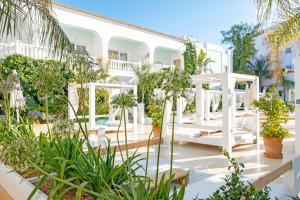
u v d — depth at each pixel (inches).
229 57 990.4
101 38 585.0
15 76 174.9
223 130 239.5
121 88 403.2
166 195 73.7
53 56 161.9
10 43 440.8
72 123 124.3
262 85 1033.5
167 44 744.3
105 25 591.2
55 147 111.0
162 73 81.0
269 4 150.3
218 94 431.5
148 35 694.5
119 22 614.2
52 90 136.3
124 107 102.5
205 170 187.5
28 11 152.9
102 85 352.2
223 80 236.5
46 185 101.6
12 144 100.3
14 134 148.7
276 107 223.6
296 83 166.9
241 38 1093.1
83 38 620.4
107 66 527.8
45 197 85.3
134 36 658.8
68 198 89.6
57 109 147.5
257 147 269.3
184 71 79.8
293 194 114.6
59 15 511.8
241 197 69.0
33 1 152.8
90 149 101.7
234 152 247.1
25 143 100.8
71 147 109.6
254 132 282.2
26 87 429.4
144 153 218.8
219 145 254.2
